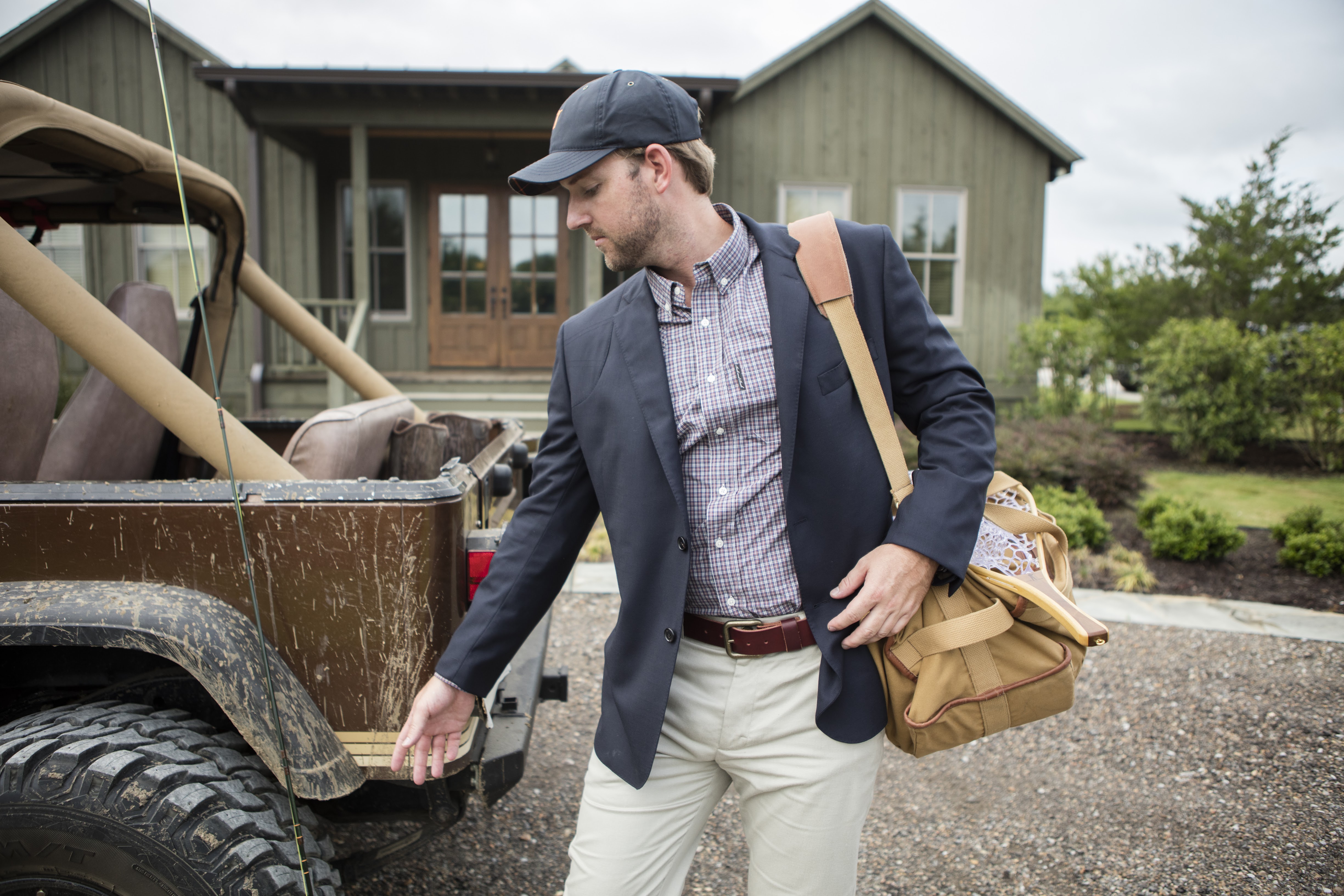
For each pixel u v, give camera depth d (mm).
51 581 1421
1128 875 2322
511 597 1401
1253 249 12648
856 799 1319
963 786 2852
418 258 11000
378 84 8453
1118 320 13180
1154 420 10086
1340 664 3762
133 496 1423
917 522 1207
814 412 1260
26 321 1971
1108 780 2846
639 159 1259
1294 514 5609
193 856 1273
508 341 11188
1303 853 2385
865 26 10453
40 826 1268
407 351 11094
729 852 2512
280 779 1375
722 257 1295
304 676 1438
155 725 1419
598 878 1376
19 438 1972
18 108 1685
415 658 1438
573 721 3324
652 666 1321
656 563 1319
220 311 2652
